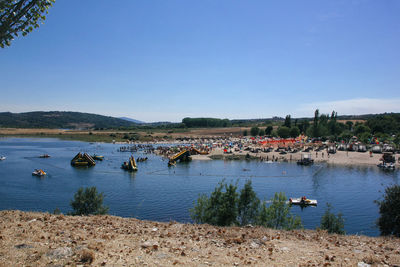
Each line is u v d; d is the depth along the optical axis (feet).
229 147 478.18
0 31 32.01
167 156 378.12
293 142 465.47
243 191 78.89
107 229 47.03
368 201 160.45
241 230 50.72
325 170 273.95
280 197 80.69
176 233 46.26
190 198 163.12
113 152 437.17
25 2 34.06
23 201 148.66
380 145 398.42
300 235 49.70
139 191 180.55
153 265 31.22
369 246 43.60
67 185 193.06
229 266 32.04
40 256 31.96
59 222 50.52
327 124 586.04
